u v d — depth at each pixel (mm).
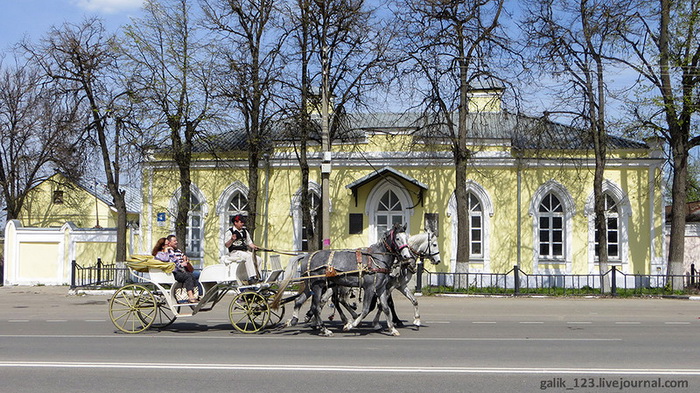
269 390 8836
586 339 13641
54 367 10422
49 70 26625
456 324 16625
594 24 24938
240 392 8742
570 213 28359
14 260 29141
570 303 22359
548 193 28703
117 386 9102
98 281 26578
